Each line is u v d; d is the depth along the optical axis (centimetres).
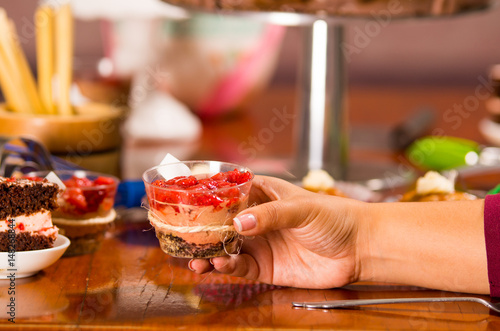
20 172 110
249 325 87
